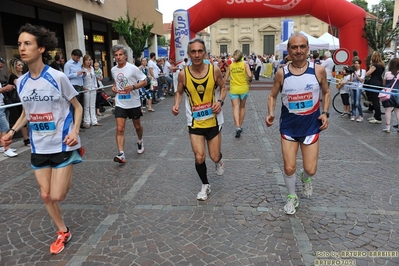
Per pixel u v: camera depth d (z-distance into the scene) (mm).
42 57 2795
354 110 8820
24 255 2986
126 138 7328
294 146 3469
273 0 13906
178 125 8602
